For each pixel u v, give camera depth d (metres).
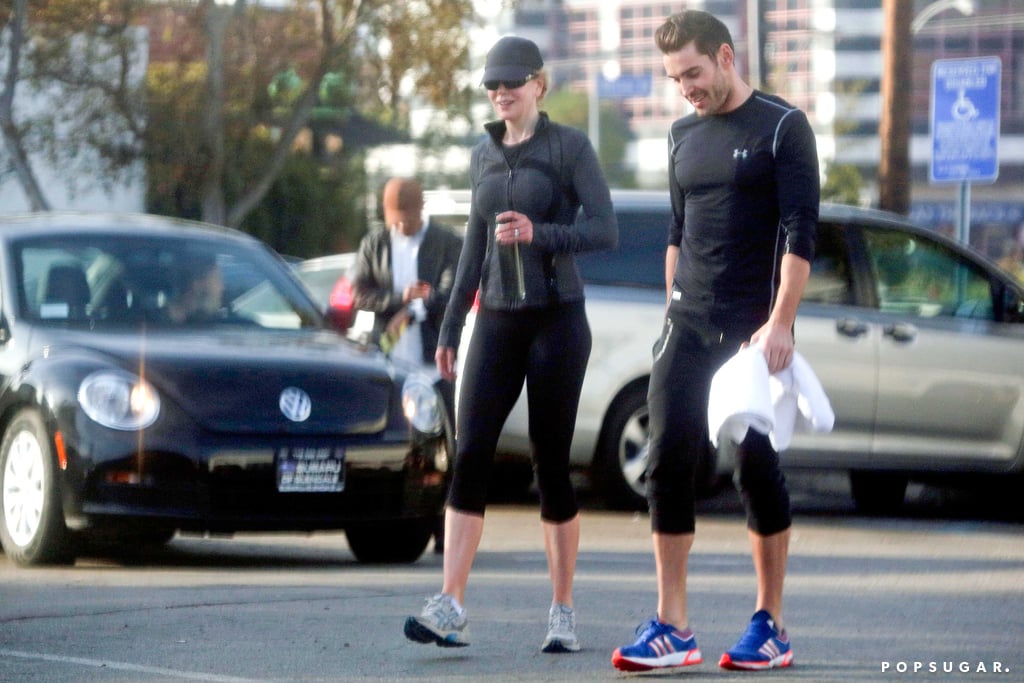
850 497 31.20
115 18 63.06
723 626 15.79
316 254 87.38
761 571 13.48
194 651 14.06
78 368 18.78
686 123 13.45
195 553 21.09
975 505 29.77
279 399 18.95
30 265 20.80
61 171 68.81
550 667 13.45
